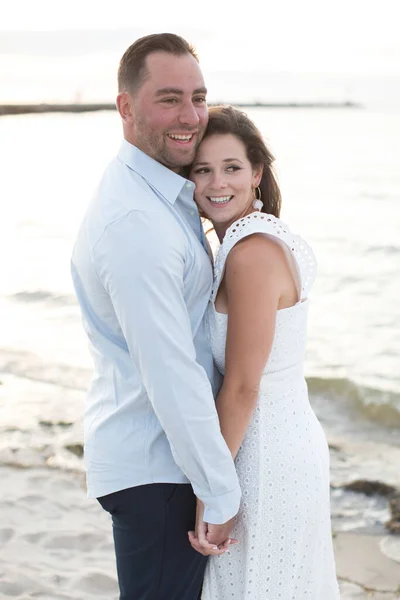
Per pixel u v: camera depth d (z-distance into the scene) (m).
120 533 2.47
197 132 2.41
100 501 2.46
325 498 2.55
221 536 2.35
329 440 5.70
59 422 5.73
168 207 2.34
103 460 2.40
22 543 4.07
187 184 2.38
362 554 3.94
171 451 2.33
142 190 2.30
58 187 25.77
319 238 15.67
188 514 2.41
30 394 6.51
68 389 6.68
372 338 8.88
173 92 2.33
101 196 2.32
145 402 2.34
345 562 3.87
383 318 9.73
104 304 2.33
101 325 2.40
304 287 2.45
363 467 5.06
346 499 4.54
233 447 2.38
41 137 44.50
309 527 2.49
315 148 34.22
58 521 4.27
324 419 6.25
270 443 2.43
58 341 8.77
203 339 2.46
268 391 2.45
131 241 2.17
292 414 2.48
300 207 20.02
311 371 7.63
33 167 31.27
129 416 2.37
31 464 4.98
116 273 2.18
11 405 6.20
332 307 10.35
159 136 2.34
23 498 4.54
